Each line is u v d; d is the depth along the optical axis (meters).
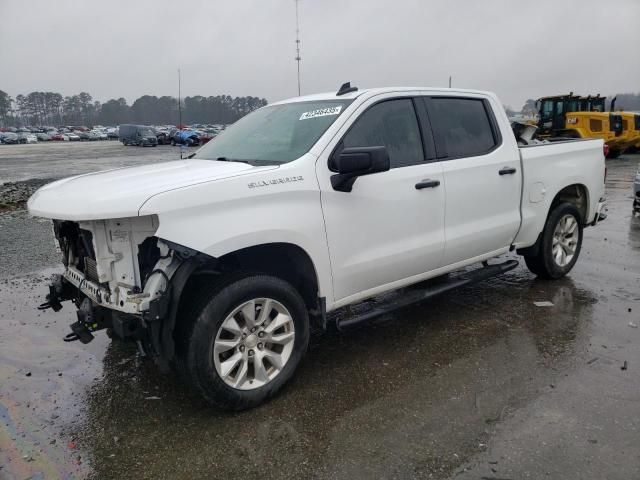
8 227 9.65
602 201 6.23
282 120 4.34
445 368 3.97
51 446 3.17
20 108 171.50
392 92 4.29
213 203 3.18
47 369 4.16
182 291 3.32
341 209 3.78
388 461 2.92
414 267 4.34
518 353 4.17
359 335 4.63
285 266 3.89
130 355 4.39
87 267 3.60
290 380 3.85
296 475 2.84
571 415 3.29
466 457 2.93
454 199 4.52
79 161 29.55
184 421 3.39
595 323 4.71
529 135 6.12
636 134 22.11
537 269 5.84
